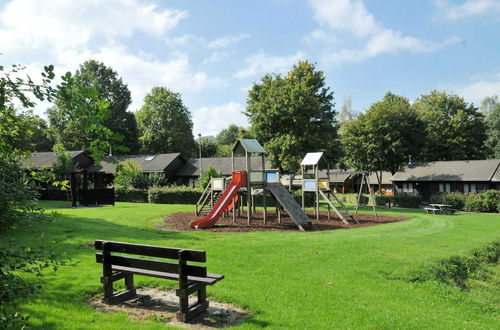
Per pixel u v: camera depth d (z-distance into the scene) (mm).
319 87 44969
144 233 13539
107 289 6223
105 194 27438
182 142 67812
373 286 8203
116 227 14688
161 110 67312
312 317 6023
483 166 43688
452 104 56531
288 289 7383
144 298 6461
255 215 21953
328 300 6918
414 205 36906
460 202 34625
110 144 3824
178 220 18812
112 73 58969
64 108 3514
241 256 10047
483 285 10625
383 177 59375
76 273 7594
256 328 5434
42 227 12148
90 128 3594
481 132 56438
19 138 4441
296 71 45406
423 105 59719
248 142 19031
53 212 4398
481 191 42688
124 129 58188
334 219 21219
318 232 15695
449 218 23109
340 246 11781
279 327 5520
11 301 3811
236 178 18406
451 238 15109
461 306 7961
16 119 4191
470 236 16047
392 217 22891
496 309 8289
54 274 7418
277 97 37375
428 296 8133
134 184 35875
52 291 6504
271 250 10867
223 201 17672
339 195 47094
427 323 6344
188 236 13555
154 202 32125
